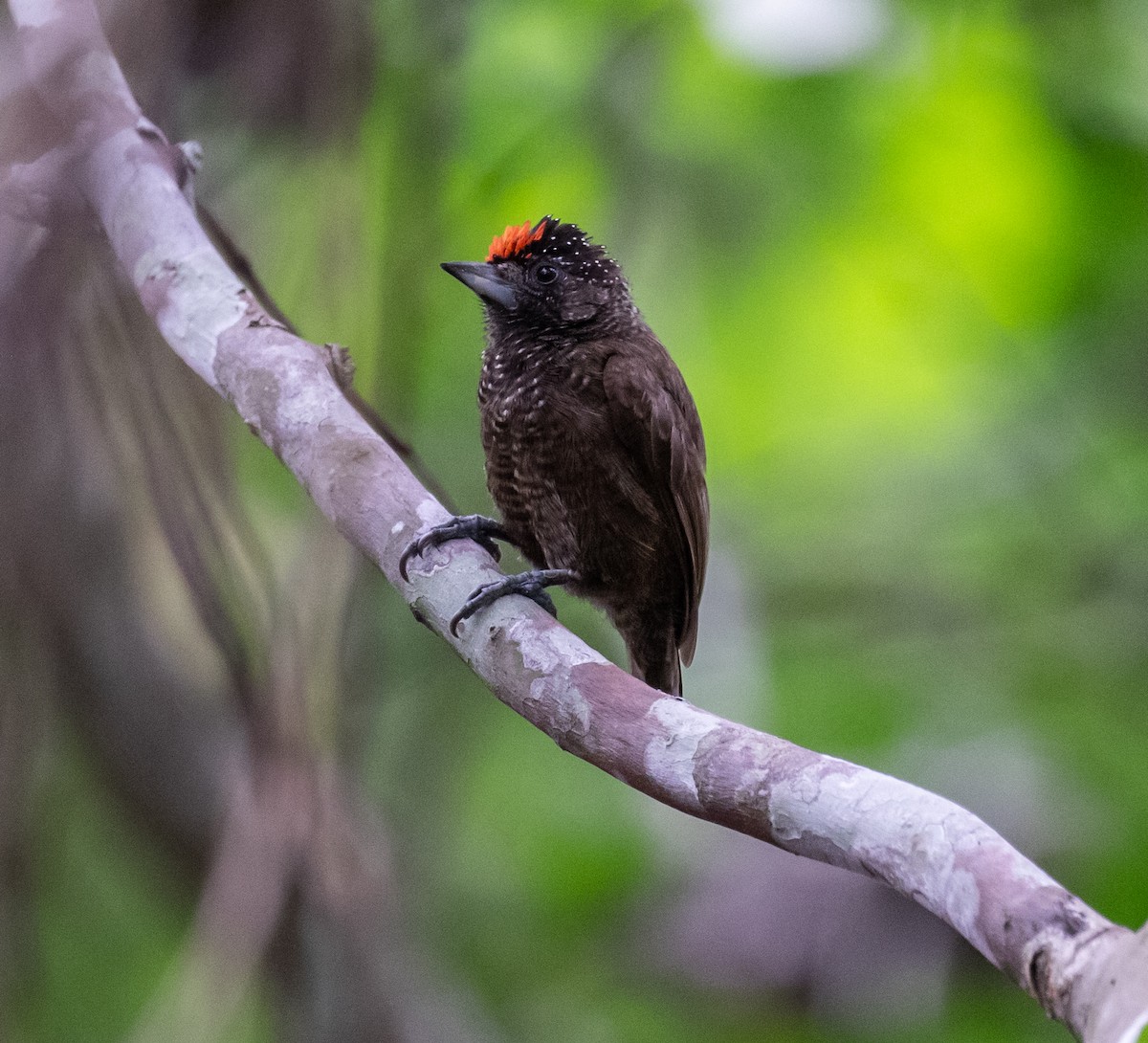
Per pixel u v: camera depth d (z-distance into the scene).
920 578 13.49
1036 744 11.88
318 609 6.69
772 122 10.89
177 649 10.23
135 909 11.82
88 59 6.71
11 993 6.59
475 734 10.73
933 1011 12.61
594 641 12.97
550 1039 12.55
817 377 12.53
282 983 8.17
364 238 7.93
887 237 11.54
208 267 6.84
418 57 9.09
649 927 13.24
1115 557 13.41
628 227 11.44
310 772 6.55
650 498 9.29
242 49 7.74
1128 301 11.97
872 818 4.79
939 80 10.71
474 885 12.65
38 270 6.17
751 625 12.91
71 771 10.68
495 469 9.50
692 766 5.27
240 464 9.80
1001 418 13.21
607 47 11.14
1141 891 11.09
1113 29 10.90
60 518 6.39
